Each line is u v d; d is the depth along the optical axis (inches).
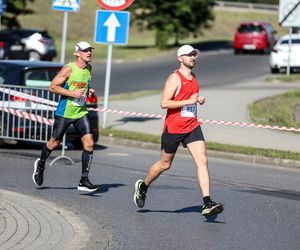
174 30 4133.9
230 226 694.5
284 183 968.3
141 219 712.4
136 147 1304.1
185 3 4089.6
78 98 816.9
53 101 1100.5
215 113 1633.9
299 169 1123.3
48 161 1066.7
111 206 768.3
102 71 2898.6
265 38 3661.4
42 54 3036.4
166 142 704.4
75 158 1106.1
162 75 2760.8
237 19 5915.4
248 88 2159.2
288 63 2337.6
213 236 651.5
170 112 701.3
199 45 4407.0
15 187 852.6
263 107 1715.1
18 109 1112.8
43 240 597.6
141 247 604.7
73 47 4158.5
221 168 1090.7
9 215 682.2
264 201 828.0
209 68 2960.1
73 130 1131.3
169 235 650.8
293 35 2603.3
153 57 3607.3
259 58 3415.4
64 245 585.9
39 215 694.5
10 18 3855.8
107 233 649.0
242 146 1230.3
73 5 1433.3
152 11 4087.1
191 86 700.0
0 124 1121.4
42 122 1106.1
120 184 902.4
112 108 1716.3
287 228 692.7
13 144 1233.4
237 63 3166.8
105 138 1346.0
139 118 1590.8
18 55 3024.1
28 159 1073.5
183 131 697.6
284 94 1923.0
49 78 1157.7
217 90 2106.3
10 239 593.0
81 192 839.7
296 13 2004.2
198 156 695.7
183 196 838.5
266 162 1161.4
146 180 731.4
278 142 1307.8
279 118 1569.9
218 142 1286.9
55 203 770.8
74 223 673.6
